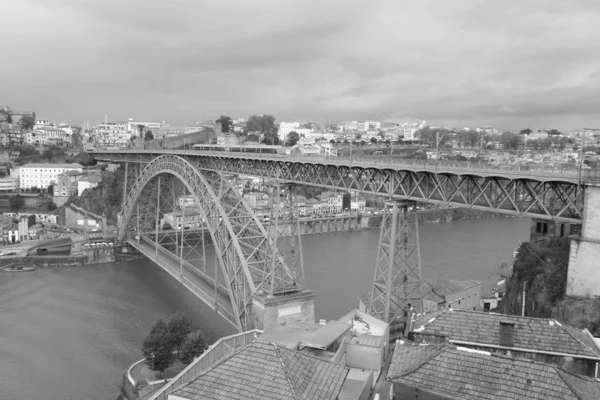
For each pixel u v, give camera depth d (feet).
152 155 504.02
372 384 149.89
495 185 186.70
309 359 108.47
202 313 361.92
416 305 239.50
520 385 93.40
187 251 542.98
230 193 338.13
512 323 118.11
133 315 364.17
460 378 97.71
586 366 111.75
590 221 169.48
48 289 435.53
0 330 339.36
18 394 256.52
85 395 256.52
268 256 268.62
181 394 100.73
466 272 442.91
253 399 95.86
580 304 171.01
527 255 271.49
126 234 561.43
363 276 444.96
